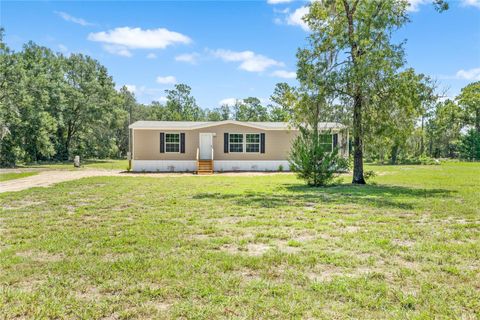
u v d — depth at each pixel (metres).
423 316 3.07
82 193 11.78
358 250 5.10
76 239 5.75
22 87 31.11
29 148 35.06
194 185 14.62
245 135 24.66
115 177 18.58
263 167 24.72
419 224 6.95
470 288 3.68
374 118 14.78
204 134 24.44
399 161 35.75
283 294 3.54
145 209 8.69
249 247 5.33
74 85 44.22
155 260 4.61
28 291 3.66
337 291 3.59
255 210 8.54
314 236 5.98
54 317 3.10
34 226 6.76
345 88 14.66
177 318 3.07
